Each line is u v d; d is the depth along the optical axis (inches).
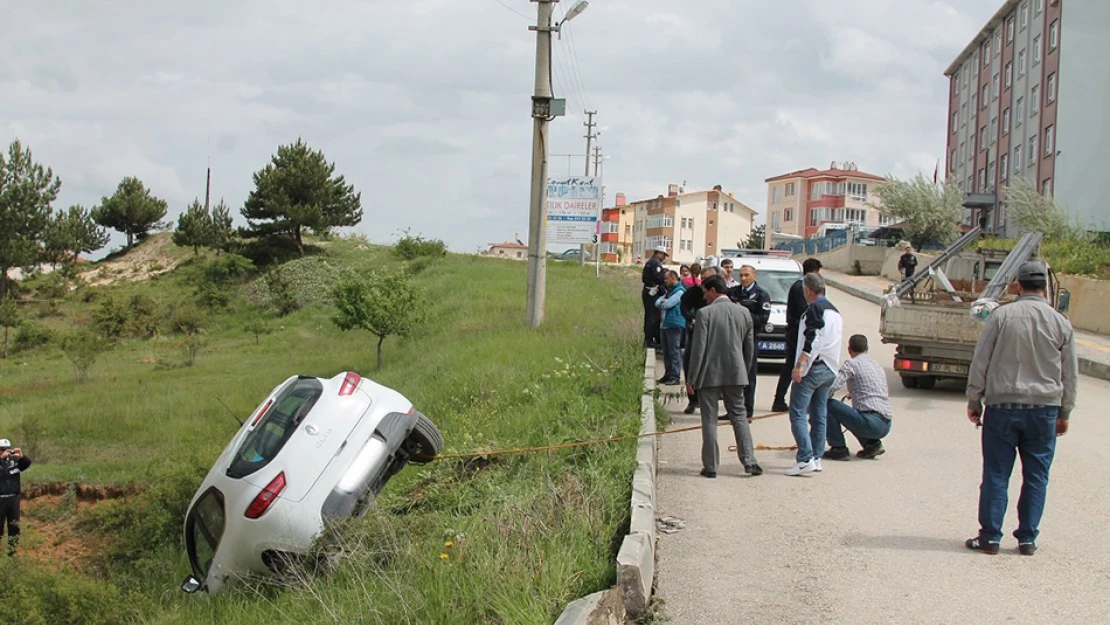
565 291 1173.7
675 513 307.1
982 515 263.3
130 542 470.6
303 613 235.5
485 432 433.4
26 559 391.9
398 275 981.2
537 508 269.7
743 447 355.3
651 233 4264.3
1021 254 557.3
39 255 1995.6
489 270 1628.9
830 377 356.8
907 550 265.6
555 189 1318.9
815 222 3929.6
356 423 307.6
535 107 780.0
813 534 282.0
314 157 2150.6
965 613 219.3
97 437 764.6
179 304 1836.9
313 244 2261.3
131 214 2571.4
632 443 354.9
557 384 504.4
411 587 217.5
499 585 211.5
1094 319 961.5
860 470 363.6
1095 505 312.0
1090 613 218.2
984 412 264.7
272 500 289.3
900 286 573.6
